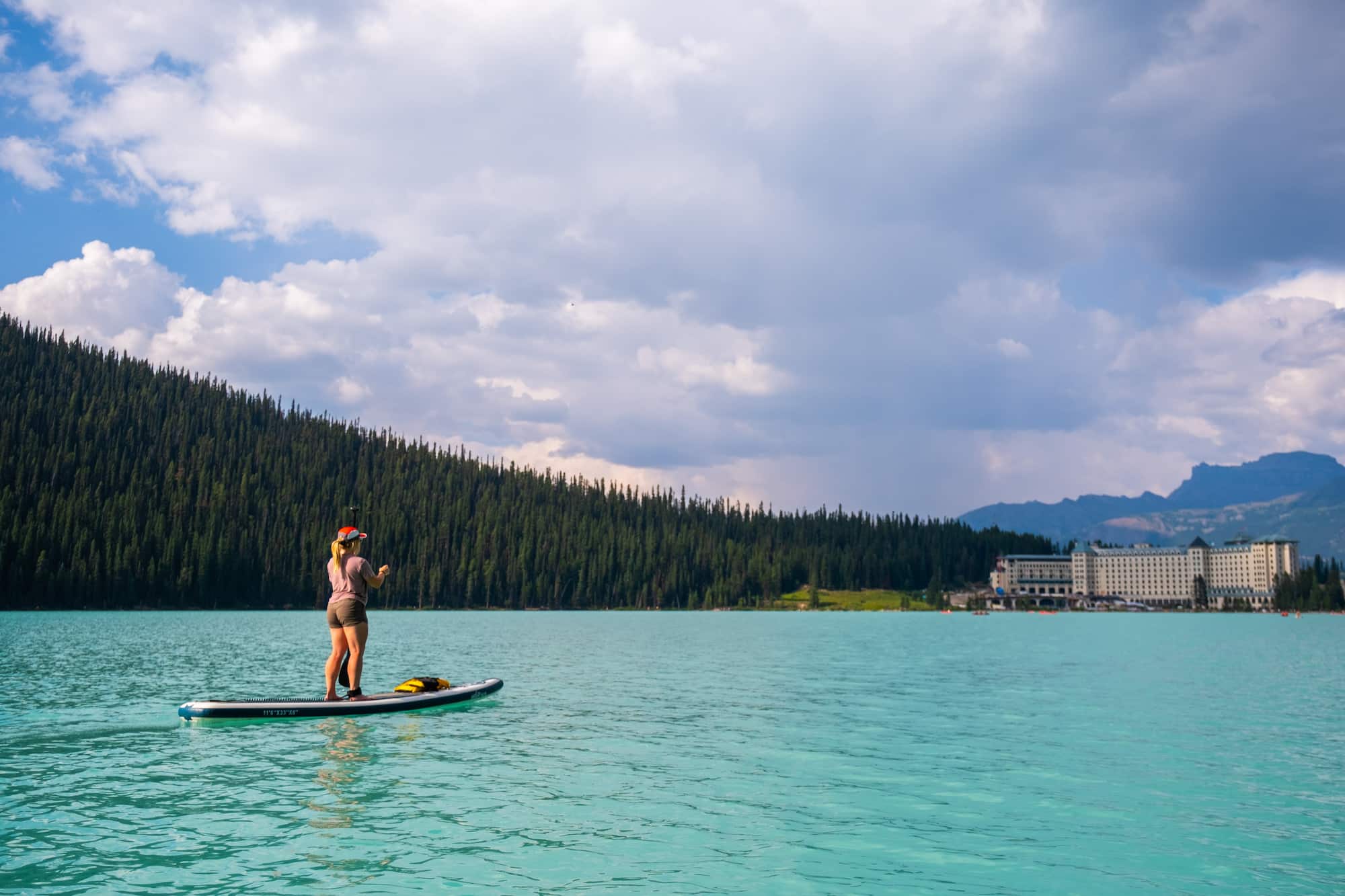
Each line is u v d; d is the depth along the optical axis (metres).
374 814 14.39
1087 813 14.95
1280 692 36.56
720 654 60.97
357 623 25.78
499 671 43.47
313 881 11.07
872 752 20.48
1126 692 35.72
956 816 14.70
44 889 10.64
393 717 25.33
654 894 10.80
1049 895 10.96
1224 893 11.05
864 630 129.25
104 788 16.03
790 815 14.70
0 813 14.21
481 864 11.86
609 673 43.12
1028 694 34.72
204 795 15.53
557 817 14.39
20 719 24.20
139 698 29.41
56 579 179.12
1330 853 12.72
